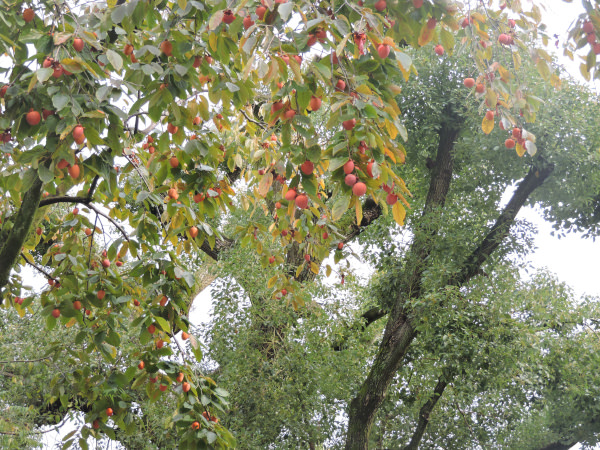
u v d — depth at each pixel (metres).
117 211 4.09
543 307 8.68
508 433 10.26
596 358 8.84
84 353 3.82
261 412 7.08
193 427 3.21
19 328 7.79
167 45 2.52
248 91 2.77
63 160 2.34
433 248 8.55
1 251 2.96
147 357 3.45
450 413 10.20
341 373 7.93
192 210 3.31
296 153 2.18
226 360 7.21
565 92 8.65
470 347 7.36
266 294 7.22
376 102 2.05
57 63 2.24
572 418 10.98
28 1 2.97
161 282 3.28
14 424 5.48
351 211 8.24
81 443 3.43
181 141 2.91
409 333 8.30
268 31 1.92
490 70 2.62
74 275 3.46
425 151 9.54
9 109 2.54
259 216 8.80
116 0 2.58
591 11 2.40
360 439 8.21
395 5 2.14
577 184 8.75
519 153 2.63
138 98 2.60
